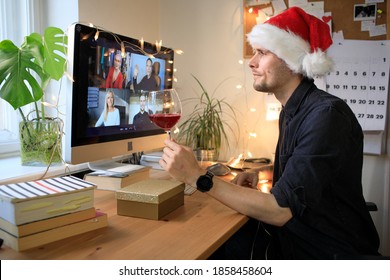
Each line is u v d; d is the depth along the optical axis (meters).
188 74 2.16
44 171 1.41
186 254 0.81
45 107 1.77
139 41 1.47
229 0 2.02
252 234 1.51
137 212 1.06
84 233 0.93
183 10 2.14
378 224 1.83
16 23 1.71
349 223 1.13
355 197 1.17
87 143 1.24
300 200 1.01
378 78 1.77
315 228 1.09
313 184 1.01
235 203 1.04
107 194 1.31
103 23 1.78
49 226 0.87
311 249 1.12
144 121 1.56
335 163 1.03
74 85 1.16
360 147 1.18
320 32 1.23
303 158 1.02
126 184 1.37
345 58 1.80
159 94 1.22
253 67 1.28
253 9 1.95
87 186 0.95
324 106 1.09
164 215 1.07
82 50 1.18
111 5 1.82
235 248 1.47
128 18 1.94
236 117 2.07
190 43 2.14
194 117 2.16
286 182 1.03
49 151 1.48
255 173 1.43
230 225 1.00
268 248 1.37
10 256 0.80
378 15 1.74
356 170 1.16
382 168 1.81
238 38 2.02
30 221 0.84
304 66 1.18
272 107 1.96
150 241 0.88
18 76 1.36
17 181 1.29
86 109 1.22
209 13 2.08
